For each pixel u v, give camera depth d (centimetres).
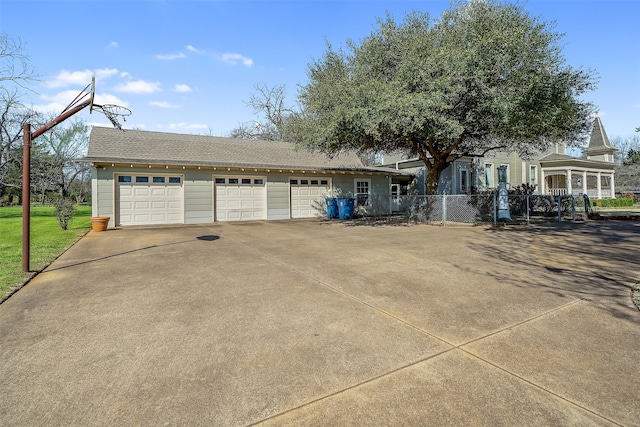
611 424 189
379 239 937
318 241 905
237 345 292
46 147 2494
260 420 196
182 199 1395
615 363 256
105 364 262
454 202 1443
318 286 473
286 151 1844
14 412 203
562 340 296
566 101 1043
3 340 305
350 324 336
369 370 250
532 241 873
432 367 253
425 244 841
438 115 1005
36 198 2678
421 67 1015
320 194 1759
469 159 2175
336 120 1041
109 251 758
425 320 345
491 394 219
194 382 236
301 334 313
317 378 239
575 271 548
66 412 204
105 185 1262
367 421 194
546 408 204
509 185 2283
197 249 783
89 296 433
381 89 1041
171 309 383
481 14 1055
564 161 2330
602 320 342
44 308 389
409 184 2292
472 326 329
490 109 1016
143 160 1288
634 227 1158
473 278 510
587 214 1559
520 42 970
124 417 199
